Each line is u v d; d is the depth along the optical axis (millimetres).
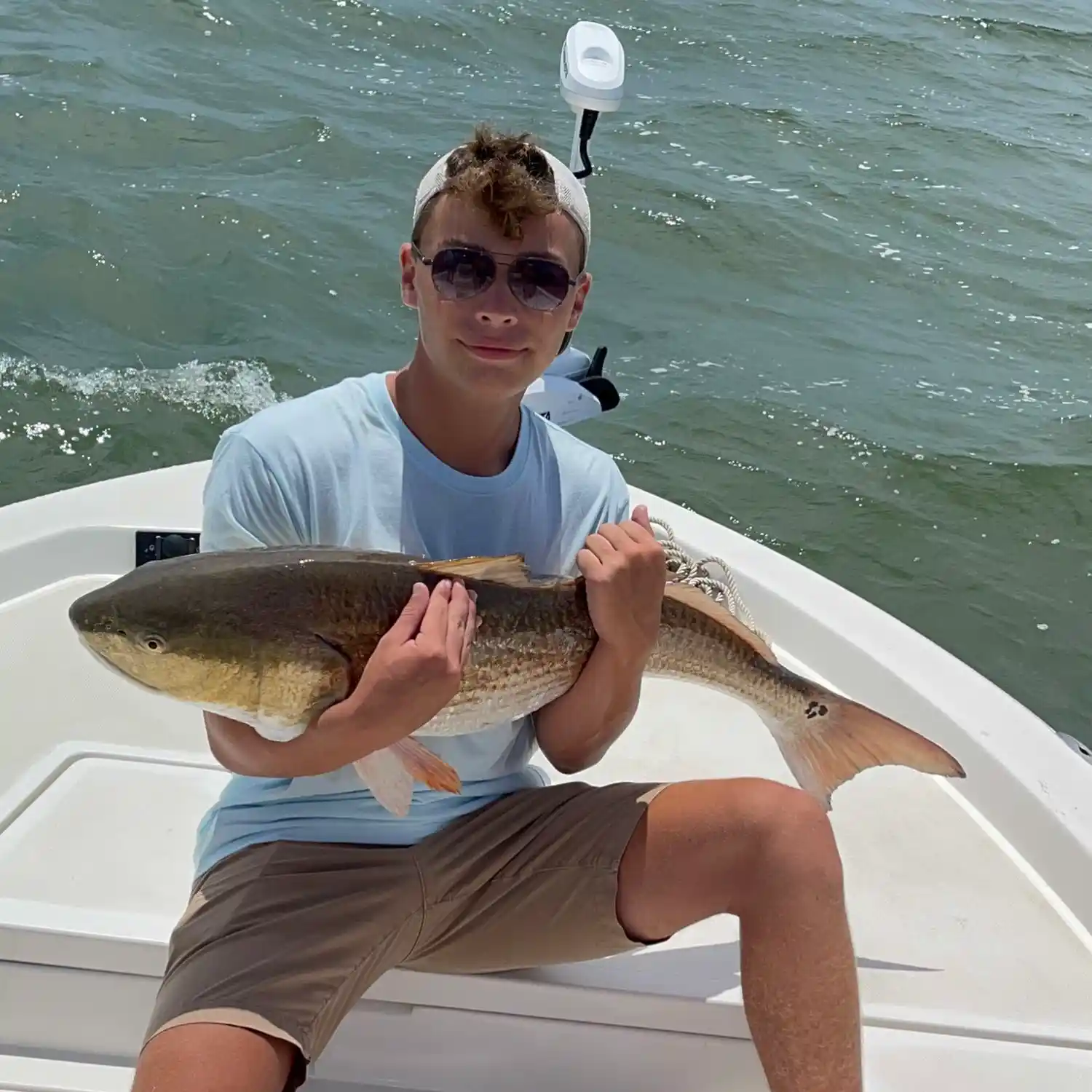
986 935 1438
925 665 1819
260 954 1106
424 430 1241
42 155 5355
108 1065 1214
